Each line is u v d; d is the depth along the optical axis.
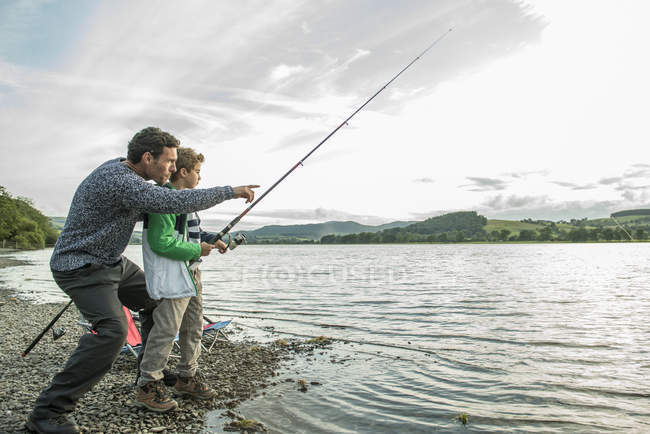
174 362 5.14
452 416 3.76
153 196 2.84
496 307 10.73
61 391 2.81
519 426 3.54
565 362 5.55
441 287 16.12
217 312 10.05
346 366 5.33
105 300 2.92
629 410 3.89
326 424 3.55
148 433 3.14
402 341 6.84
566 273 24.66
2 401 3.63
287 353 6.02
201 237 3.99
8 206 81.94
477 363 5.49
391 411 3.86
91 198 2.84
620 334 7.33
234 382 4.57
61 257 2.86
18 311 9.91
